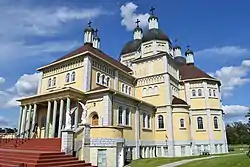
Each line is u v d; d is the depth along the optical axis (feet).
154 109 137.39
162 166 74.59
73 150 64.03
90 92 101.50
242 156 75.00
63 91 97.91
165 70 142.72
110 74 128.98
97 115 98.78
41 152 58.23
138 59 156.04
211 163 69.05
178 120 133.69
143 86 149.69
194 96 159.33
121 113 103.86
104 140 72.59
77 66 116.57
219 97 163.32
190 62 191.52
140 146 113.80
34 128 109.60
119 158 75.72
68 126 65.00
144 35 165.68
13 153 60.95
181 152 128.36
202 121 153.99
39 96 107.76
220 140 152.25
